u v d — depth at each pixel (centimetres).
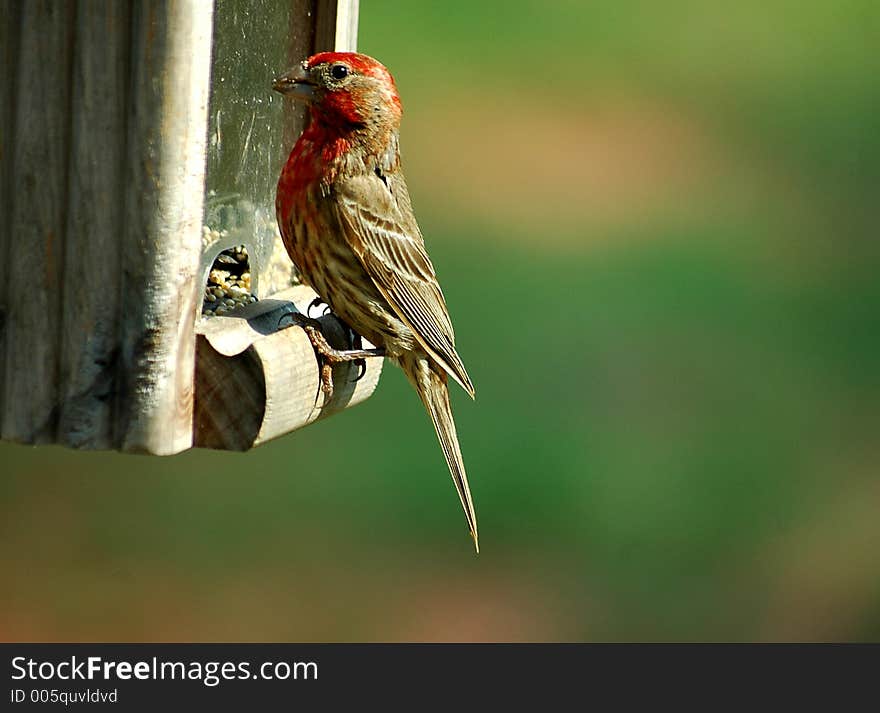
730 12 2066
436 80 1903
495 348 1583
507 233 1733
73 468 1391
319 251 789
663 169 1891
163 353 664
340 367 773
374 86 788
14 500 1369
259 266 802
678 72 1988
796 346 1661
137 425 666
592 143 1870
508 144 1855
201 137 662
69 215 659
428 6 1950
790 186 1900
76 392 665
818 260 1811
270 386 686
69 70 653
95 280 660
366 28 1912
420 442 1458
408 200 820
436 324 823
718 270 1731
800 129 1964
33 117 657
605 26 2009
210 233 745
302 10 819
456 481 830
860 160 1925
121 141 653
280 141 823
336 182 785
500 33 1953
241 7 766
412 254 812
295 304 793
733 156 1912
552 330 1622
